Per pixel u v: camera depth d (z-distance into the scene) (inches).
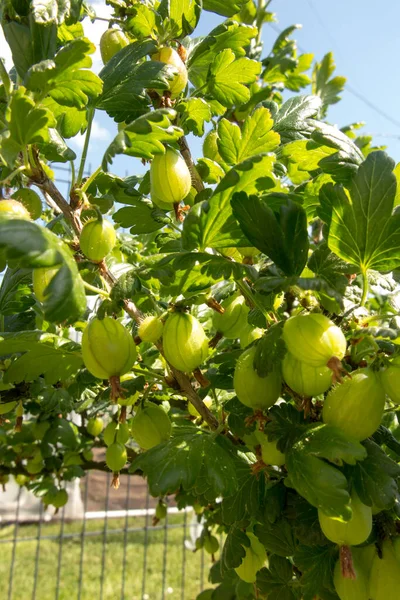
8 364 10.6
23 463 23.5
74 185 9.4
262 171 8.1
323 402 8.5
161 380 10.0
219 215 8.4
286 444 7.9
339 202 8.2
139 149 9.1
